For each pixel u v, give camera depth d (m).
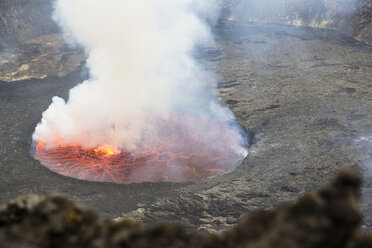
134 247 3.36
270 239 3.07
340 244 3.04
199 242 3.43
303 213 3.07
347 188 3.05
